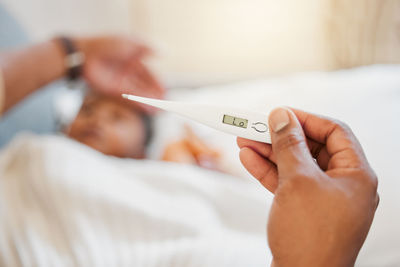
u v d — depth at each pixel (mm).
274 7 1028
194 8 1173
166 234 608
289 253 375
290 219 371
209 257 549
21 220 601
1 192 645
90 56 911
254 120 416
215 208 708
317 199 367
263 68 1135
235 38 1151
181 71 1256
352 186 372
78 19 1243
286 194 373
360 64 792
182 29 1212
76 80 943
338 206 365
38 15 1198
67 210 609
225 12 1135
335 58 849
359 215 367
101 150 900
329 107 772
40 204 631
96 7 1238
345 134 401
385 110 708
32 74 829
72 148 745
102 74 913
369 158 624
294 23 978
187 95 1104
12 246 562
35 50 854
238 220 692
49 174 649
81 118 917
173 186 713
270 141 414
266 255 567
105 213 620
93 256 555
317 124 410
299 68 1005
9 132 881
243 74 1182
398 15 652
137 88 922
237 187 732
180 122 967
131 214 622
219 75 1213
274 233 379
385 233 561
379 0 662
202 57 1224
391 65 769
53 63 867
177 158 875
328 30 820
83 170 675
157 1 1200
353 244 370
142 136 940
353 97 775
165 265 539
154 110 939
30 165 679
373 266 555
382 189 589
